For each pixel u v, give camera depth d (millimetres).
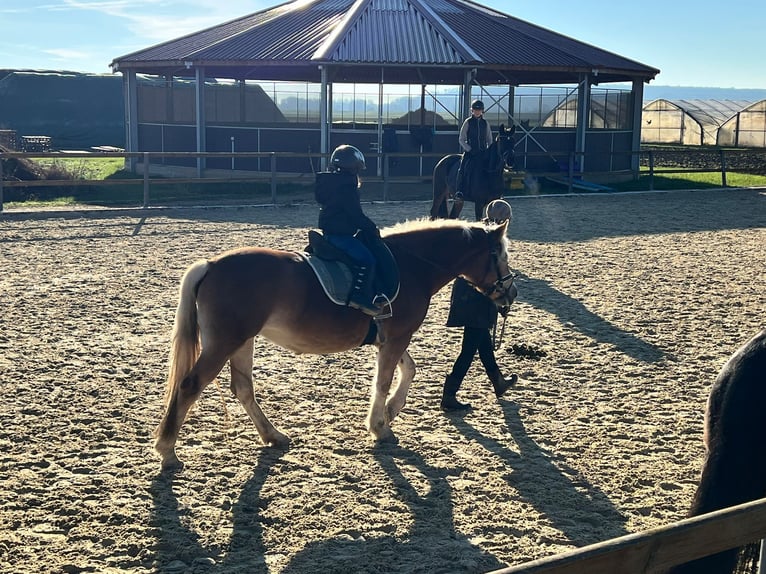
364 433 6527
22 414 6641
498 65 25484
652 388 7656
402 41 26469
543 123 28266
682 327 9758
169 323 9531
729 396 3674
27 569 4418
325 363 8297
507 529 5008
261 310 5613
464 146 14555
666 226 17906
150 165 28406
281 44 26562
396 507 5270
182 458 5938
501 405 7227
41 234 15523
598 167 28391
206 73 29594
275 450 6152
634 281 12289
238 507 5223
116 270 12328
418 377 7949
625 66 27750
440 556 4660
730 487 3490
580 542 4867
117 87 45750
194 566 4500
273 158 20266
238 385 6129
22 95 43531
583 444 6371
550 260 13891
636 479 5754
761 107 49781
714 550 2814
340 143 26297
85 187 23125
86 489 5379
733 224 18312
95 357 8203
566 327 9742
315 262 5883
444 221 6695
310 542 4801
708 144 52469
